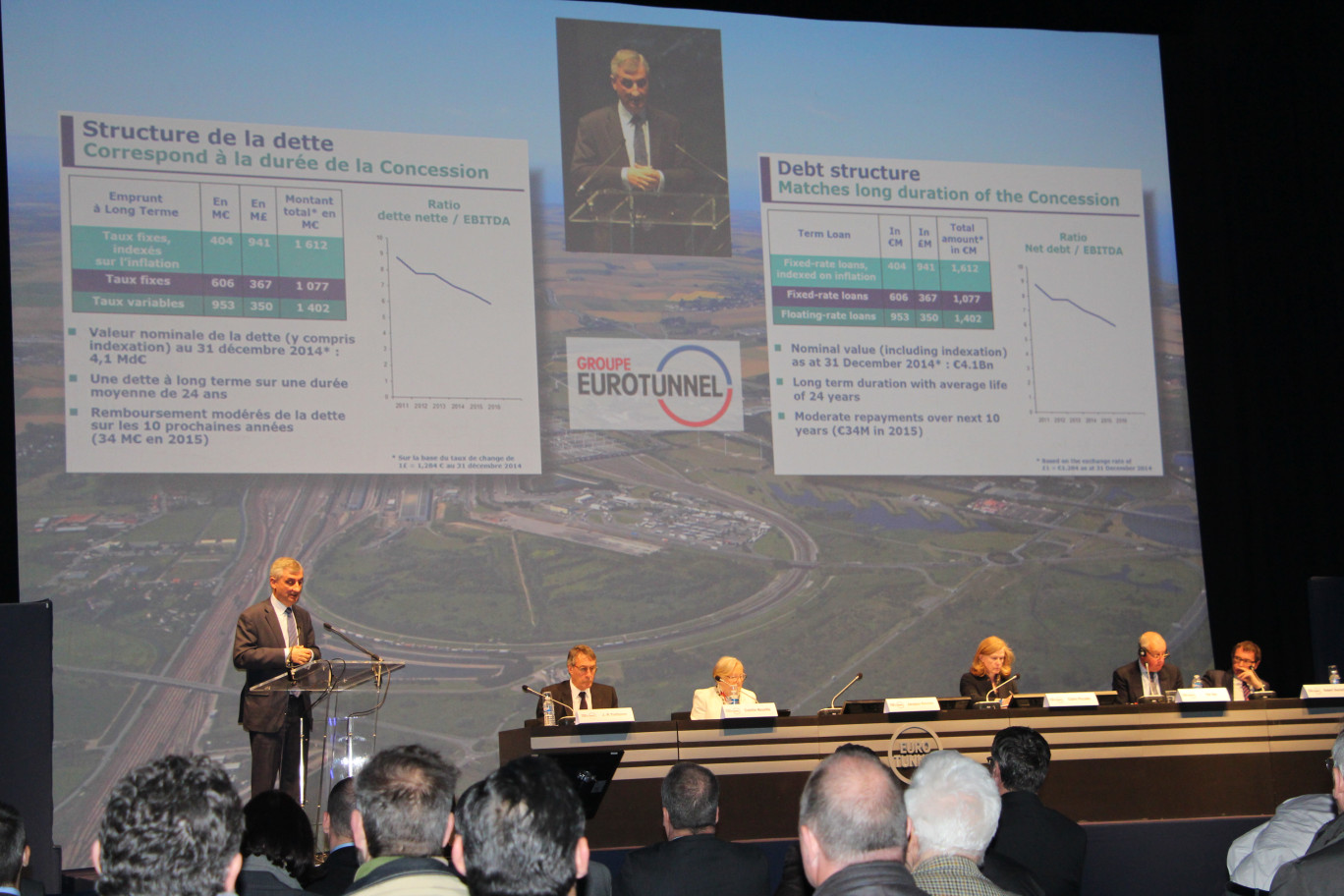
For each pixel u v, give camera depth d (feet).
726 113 23.15
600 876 9.71
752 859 9.83
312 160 20.77
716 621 21.65
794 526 22.21
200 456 19.57
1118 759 15.47
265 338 20.11
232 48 20.67
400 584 20.29
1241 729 15.83
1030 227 24.08
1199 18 25.29
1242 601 23.76
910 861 7.49
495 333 21.27
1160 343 24.34
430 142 21.44
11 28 19.62
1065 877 10.22
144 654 19.01
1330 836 8.01
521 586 20.88
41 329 19.15
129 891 4.76
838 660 22.00
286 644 16.52
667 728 14.37
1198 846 15.29
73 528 18.94
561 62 22.41
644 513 21.63
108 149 19.77
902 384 23.03
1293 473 24.11
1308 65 24.36
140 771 4.98
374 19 21.52
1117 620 23.21
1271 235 24.54
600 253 22.08
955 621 22.57
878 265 23.26
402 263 20.97
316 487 20.12
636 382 21.91
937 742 15.08
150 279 19.69
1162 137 24.99
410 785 6.11
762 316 22.66
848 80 23.81
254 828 8.78
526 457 21.16
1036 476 23.31
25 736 12.06
